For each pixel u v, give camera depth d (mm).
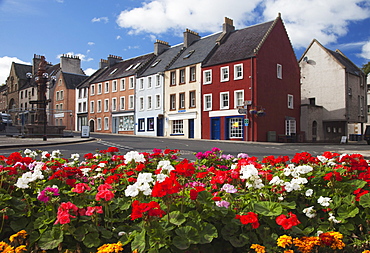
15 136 31500
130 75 46125
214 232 2951
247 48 33656
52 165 4664
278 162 5668
